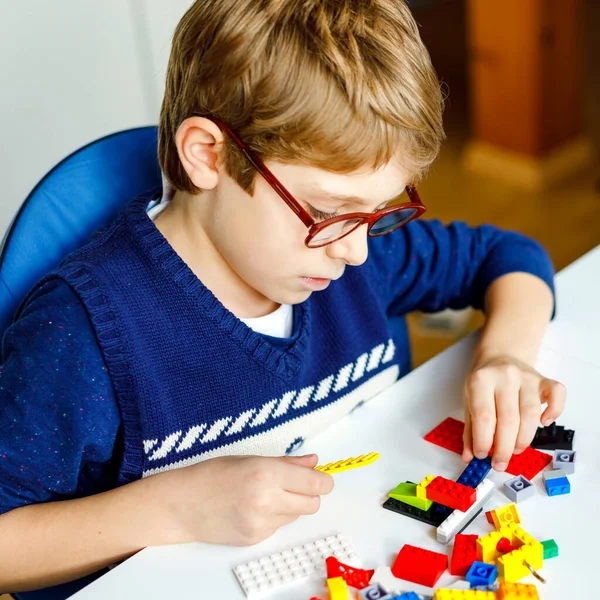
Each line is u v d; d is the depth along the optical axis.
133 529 0.72
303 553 0.68
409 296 1.10
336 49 0.69
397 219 0.83
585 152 2.69
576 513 0.71
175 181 0.84
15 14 1.35
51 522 0.75
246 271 0.81
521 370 0.85
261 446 0.91
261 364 0.89
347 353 0.99
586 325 0.97
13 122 1.42
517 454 0.78
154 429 0.84
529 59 2.45
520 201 2.51
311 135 0.69
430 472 0.77
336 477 0.76
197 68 0.75
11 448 0.77
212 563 0.69
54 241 0.96
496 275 1.04
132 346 0.81
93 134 1.55
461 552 0.66
